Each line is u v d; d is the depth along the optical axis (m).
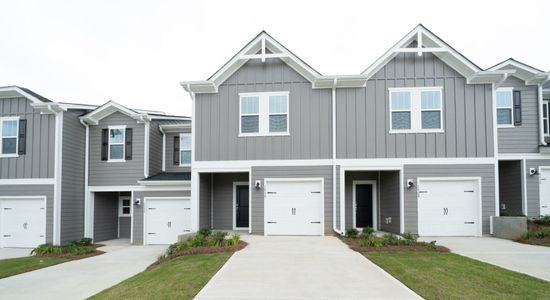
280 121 14.38
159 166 18.84
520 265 8.62
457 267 8.27
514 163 16.34
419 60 14.15
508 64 15.89
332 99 14.23
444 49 13.64
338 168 14.02
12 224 16.16
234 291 6.54
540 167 15.73
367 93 14.19
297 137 14.24
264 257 9.51
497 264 8.71
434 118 13.95
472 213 13.69
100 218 18.23
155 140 18.48
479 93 13.92
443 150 13.83
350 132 14.09
